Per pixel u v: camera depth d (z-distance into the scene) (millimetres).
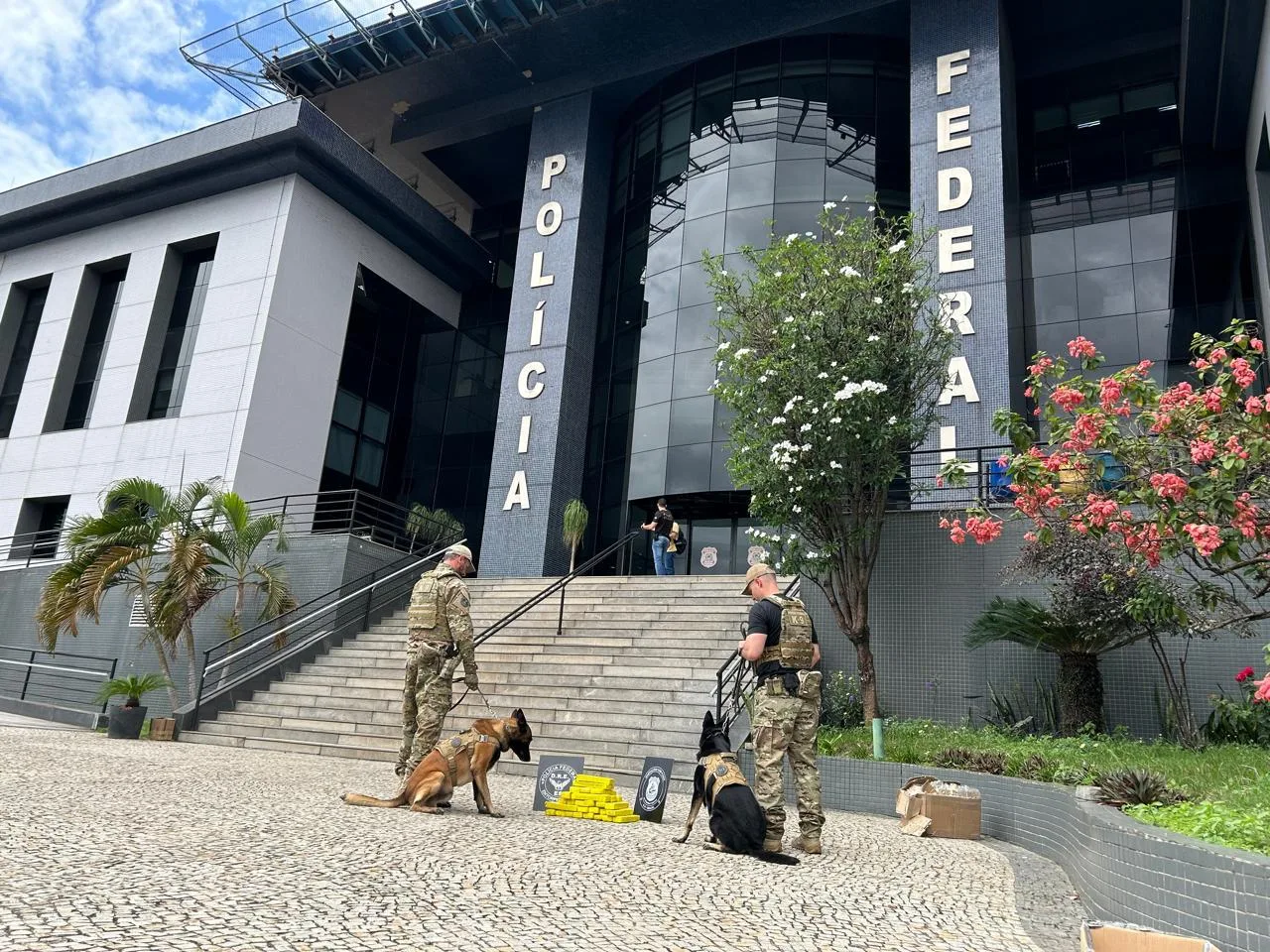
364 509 25844
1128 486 7684
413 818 6500
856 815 8711
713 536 20781
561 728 11648
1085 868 5277
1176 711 10547
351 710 13469
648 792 7699
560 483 21875
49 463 24938
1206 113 19703
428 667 7781
